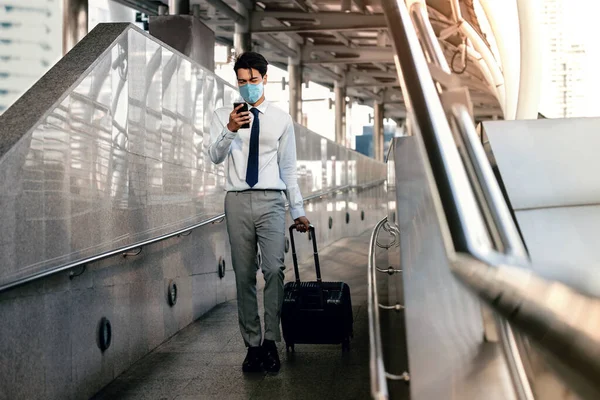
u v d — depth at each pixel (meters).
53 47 25.92
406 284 3.25
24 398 3.42
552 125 4.12
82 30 15.38
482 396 2.63
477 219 1.89
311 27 23.50
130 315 5.06
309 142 13.20
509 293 1.22
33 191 3.57
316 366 4.89
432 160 2.15
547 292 1.10
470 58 19.38
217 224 7.78
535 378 2.69
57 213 3.88
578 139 4.03
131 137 5.23
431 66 2.68
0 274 3.18
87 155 4.36
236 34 23.78
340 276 10.52
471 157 2.54
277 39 29.98
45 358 3.68
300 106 32.25
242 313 4.83
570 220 3.68
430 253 3.45
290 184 4.95
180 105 6.57
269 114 4.85
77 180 4.18
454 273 1.67
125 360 4.95
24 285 3.27
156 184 5.80
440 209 1.98
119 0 23.22
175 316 6.18
